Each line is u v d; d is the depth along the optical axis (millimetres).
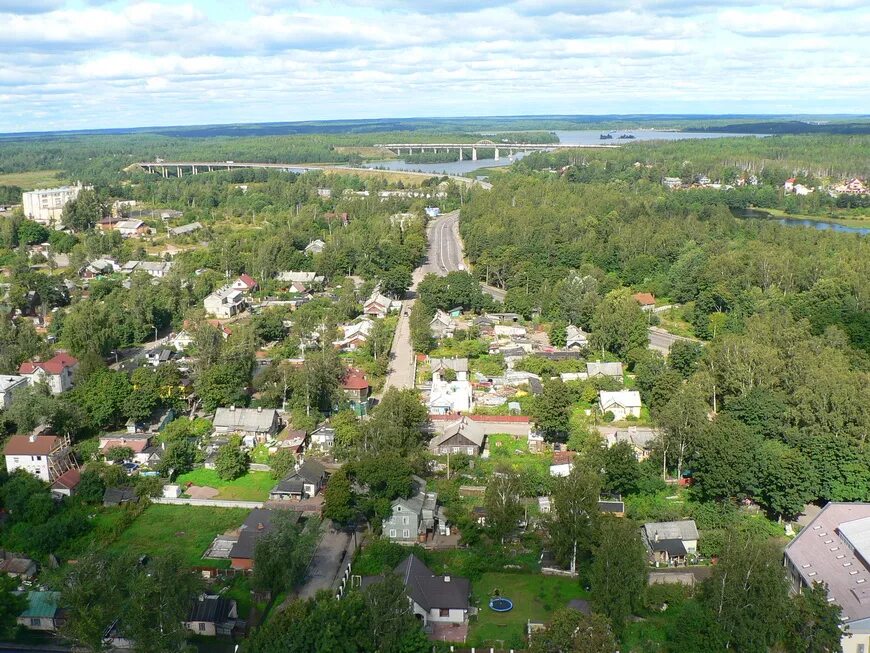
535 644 75312
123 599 78125
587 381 153625
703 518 104688
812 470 106688
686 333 195500
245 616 86438
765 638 77000
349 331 186750
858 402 115188
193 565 96500
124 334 184000
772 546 88500
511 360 169875
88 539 102188
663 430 120938
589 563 94938
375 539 102125
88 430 134125
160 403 142875
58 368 153000
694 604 82750
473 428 131000
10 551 100000
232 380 143375
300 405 141125
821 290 187625
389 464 104562
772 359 138125
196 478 121188
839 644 76312
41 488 110312
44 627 85438
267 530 100125
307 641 73438
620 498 112312
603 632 73438
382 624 75625
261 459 126750
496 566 96625
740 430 112125
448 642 82188
